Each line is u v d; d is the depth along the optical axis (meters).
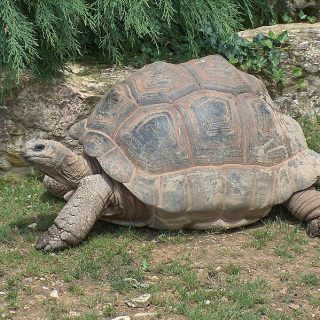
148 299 5.30
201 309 5.14
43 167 6.22
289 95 8.43
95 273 5.66
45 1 7.35
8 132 7.37
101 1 7.70
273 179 6.23
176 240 6.16
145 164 6.02
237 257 5.91
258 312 5.14
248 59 8.34
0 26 7.30
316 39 8.44
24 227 6.52
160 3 7.75
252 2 9.45
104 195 6.07
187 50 8.45
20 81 7.29
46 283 5.57
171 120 6.14
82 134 6.35
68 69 7.75
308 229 6.26
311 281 5.49
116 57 7.92
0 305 5.26
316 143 7.89
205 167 6.08
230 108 6.27
